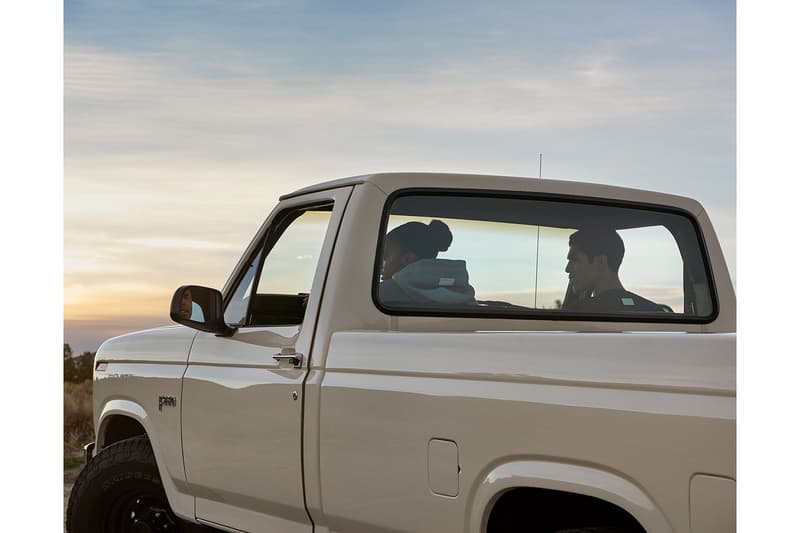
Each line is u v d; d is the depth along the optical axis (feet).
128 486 17.26
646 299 15.30
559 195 14.71
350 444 12.46
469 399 10.96
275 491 13.71
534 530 11.22
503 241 14.33
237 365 14.73
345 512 12.59
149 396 16.63
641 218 15.37
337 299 13.32
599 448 9.67
